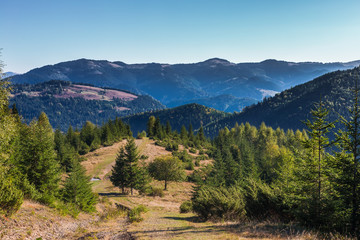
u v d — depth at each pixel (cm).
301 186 1588
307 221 1269
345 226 1195
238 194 2178
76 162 2981
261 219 1605
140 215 2314
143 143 11425
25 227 1373
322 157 1588
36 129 2508
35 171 2319
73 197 2566
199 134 15612
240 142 12112
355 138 1347
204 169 8062
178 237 1148
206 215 2033
